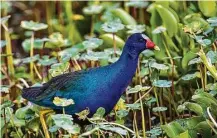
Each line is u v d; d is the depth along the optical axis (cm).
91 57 1032
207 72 962
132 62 912
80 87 892
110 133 949
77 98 891
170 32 1123
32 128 963
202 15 1156
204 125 902
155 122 1069
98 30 1345
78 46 1149
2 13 1478
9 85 1159
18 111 1000
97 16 1407
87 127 936
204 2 1111
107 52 1077
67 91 897
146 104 991
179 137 866
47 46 1168
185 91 1080
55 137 1000
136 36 914
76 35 1383
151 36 1187
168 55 1102
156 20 1171
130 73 909
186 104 927
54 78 922
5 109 995
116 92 898
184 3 1208
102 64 1130
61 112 909
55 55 1189
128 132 952
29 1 1593
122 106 952
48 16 1466
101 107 881
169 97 1048
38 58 1164
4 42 1134
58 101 849
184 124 922
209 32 999
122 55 911
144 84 1105
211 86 940
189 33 971
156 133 919
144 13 1356
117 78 897
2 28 1449
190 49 1085
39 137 1003
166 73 1086
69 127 823
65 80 905
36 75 1243
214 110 920
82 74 904
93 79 895
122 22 1238
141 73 1062
